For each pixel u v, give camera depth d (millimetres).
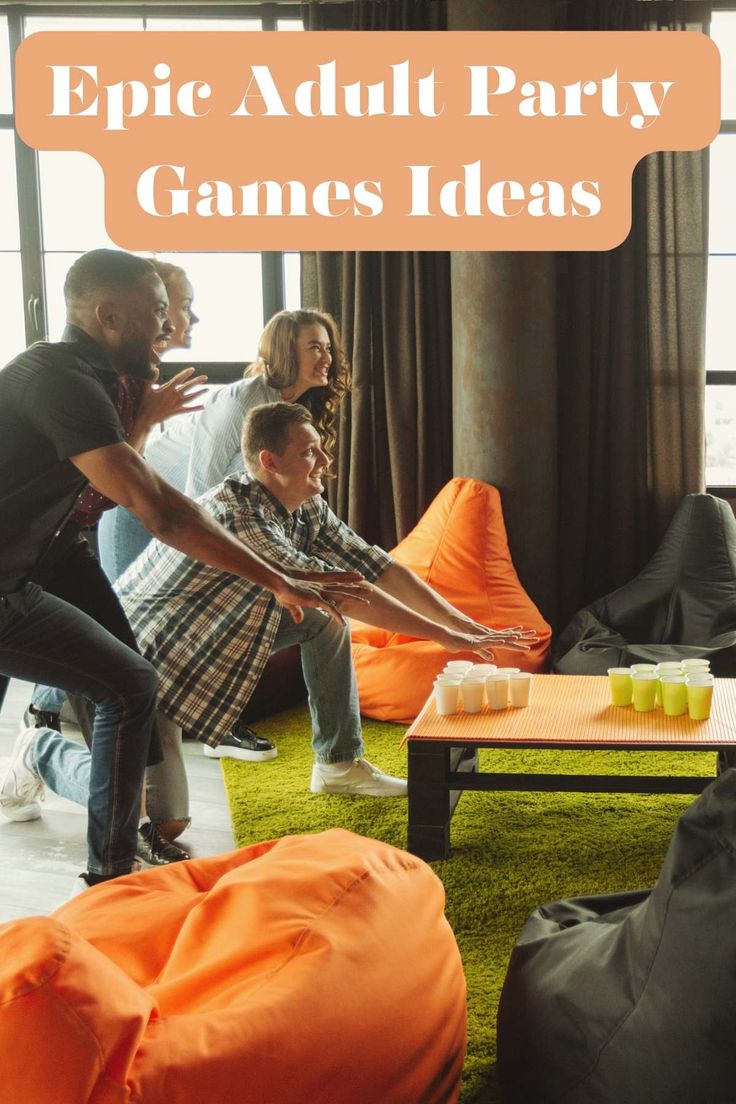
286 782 3191
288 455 2762
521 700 2693
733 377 4887
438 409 4730
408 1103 1298
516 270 4371
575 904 1729
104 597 2434
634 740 2377
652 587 4188
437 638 2664
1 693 2271
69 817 2977
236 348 5039
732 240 4840
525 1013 1428
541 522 4469
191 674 2697
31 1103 920
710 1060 1164
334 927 1314
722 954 1138
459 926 2211
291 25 4918
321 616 2896
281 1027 1138
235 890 1410
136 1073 997
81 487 2152
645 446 4707
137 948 1450
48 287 5117
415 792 2531
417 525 4531
